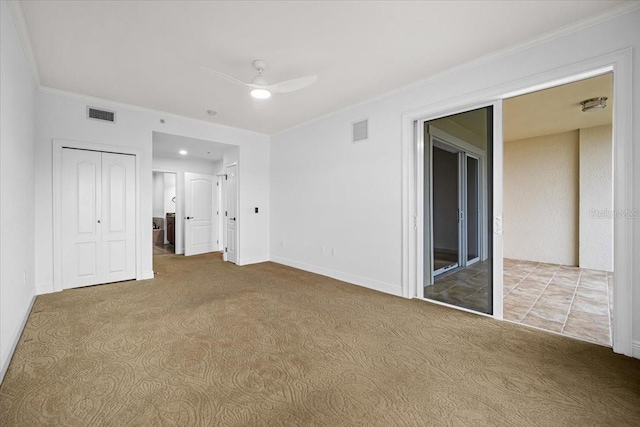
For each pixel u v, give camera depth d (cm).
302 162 528
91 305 334
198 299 360
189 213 694
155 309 324
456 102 318
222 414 162
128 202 443
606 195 515
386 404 171
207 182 734
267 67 317
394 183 382
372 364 214
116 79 348
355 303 347
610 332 267
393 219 384
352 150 436
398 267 379
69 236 397
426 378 196
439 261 418
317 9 227
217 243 755
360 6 224
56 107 381
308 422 156
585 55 239
